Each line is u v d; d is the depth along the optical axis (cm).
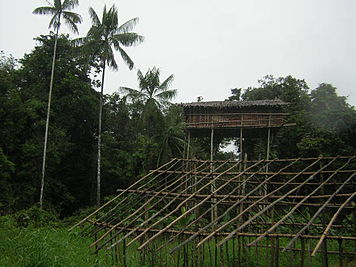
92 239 1274
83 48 2920
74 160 3409
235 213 1669
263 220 1519
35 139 2942
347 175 2014
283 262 1196
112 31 2998
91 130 3547
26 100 3173
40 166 2917
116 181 3419
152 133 3912
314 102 3228
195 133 2927
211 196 1102
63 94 3256
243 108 2695
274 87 4141
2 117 2873
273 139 2992
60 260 821
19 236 991
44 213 1831
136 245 1288
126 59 2994
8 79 3077
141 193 1277
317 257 1287
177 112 3425
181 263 1127
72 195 3384
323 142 2630
